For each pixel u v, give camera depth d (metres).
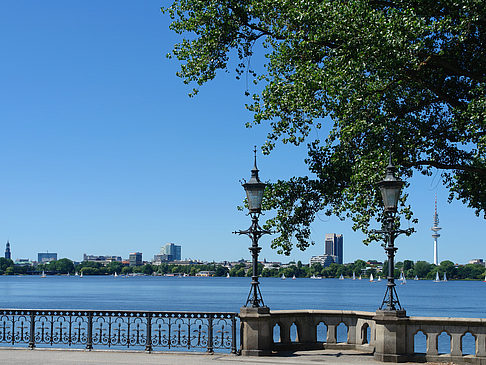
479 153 20.52
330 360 17.03
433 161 23.08
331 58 21.83
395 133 21.67
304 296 172.88
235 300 140.88
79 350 19.14
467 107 21.25
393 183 17.62
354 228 22.36
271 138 23.52
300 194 24.41
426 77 22.61
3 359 17.27
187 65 25.00
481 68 21.77
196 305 119.69
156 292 195.50
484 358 16.64
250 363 16.42
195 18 24.59
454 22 21.16
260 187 18.47
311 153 24.56
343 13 20.77
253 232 18.39
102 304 122.69
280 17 22.83
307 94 21.62
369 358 17.48
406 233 17.52
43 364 16.30
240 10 24.14
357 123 21.16
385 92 21.25
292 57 22.67
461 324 16.89
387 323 16.98
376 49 20.22
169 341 18.69
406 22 20.00
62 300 140.12
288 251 24.64
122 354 18.36
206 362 16.62
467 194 24.72
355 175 21.28
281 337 19.19
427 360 16.97
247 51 24.98
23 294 175.50
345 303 133.12
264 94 23.09
